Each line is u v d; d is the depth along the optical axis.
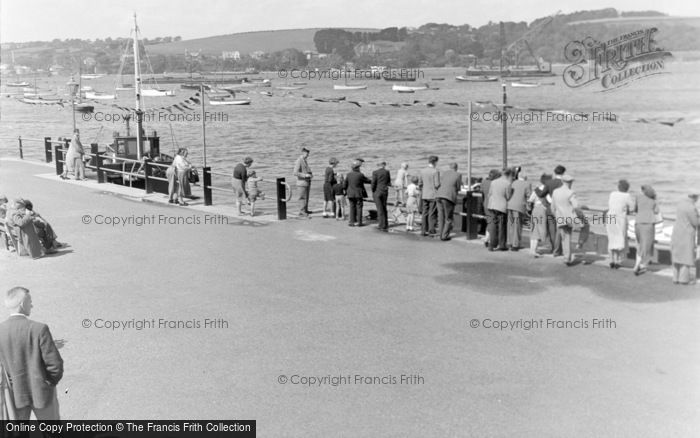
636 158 62.12
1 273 14.80
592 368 9.43
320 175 49.22
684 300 12.38
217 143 74.44
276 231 19.00
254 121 102.00
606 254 15.92
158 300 12.79
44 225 16.47
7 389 7.20
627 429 7.71
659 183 48.97
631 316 11.55
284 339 10.69
